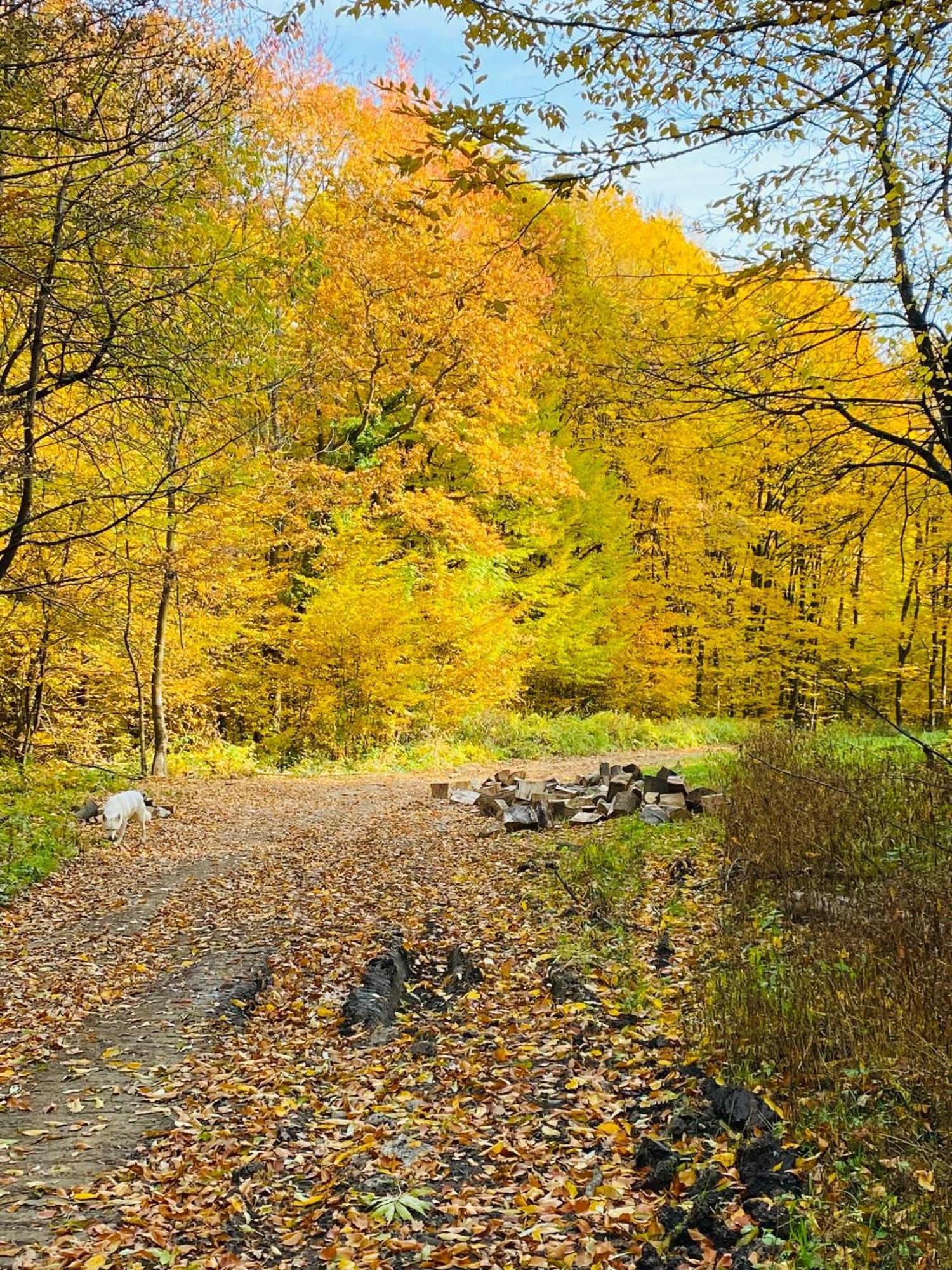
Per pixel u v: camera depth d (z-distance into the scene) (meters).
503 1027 6.11
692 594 25.22
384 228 20.59
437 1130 4.79
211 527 15.35
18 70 6.62
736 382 5.09
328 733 22.33
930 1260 3.22
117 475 9.62
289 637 21.70
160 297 7.67
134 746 21.55
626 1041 5.48
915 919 5.53
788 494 6.40
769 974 5.64
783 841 7.64
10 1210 4.22
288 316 17.50
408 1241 3.80
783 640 21.66
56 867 10.88
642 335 5.21
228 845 12.22
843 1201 3.62
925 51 3.62
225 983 7.19
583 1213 3.90
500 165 3.55
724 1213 3.67
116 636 18.70
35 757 19.86
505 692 23.97
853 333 5.48
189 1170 4.56
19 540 8.09
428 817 13.73
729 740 24.20
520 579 27.06
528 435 22.56
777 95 3.80
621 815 11.78
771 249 4.57
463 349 21.64
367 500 21.08
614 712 25.88
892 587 17.56
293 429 22.19
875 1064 4.41
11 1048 6.14
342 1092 5.41
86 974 7.51
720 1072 4.78
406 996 6.99
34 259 7.54
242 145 8.78
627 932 7.28
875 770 9.01
